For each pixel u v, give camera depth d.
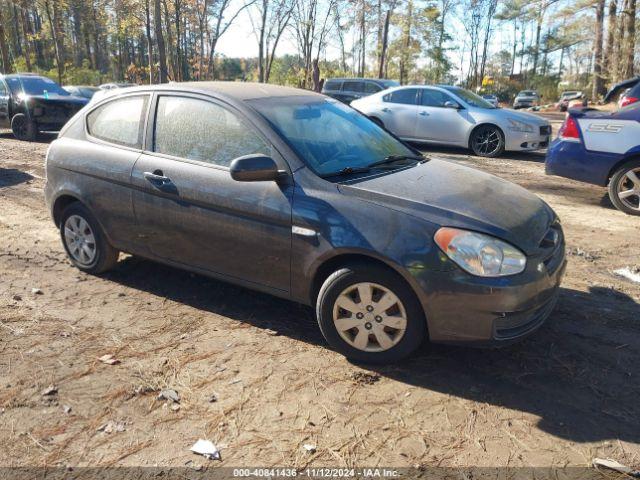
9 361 3.40
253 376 3.27
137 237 4.27
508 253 3.09
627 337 3.74
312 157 3.61
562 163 7.09
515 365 3.40
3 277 4.71
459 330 3.11
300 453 2.64
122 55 67.56
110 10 45.78
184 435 2.76
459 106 11.73
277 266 3.57
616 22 33.31
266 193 3.53
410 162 4.13
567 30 35.38
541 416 2.92
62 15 49.59
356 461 2.60
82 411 2.93
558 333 3.79
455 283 3.03
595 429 2.82
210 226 3.80
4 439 2.72
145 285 4.57
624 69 33.25
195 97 4.03
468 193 3.52
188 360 3.43
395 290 3.17
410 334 3.21
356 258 3.30
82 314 4.04
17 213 6.73
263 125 3.69
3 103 13.62
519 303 3.07
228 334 3.77
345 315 3.37
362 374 3.29
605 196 7.80
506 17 34.66
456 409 2.98
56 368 3.33
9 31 54.28
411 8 45.50
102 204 4.39
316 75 24.55
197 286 4.54
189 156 3.95
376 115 12.62
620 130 6.62
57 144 4.74
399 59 49.12
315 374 3.29
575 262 5.16
